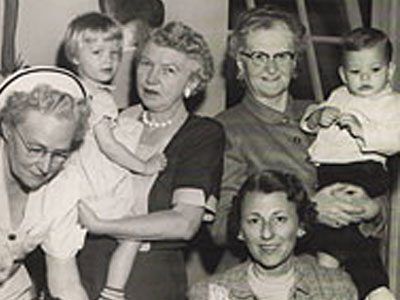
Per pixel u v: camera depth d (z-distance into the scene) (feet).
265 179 6.59
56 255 6.17
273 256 6.54
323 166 7.05
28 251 6.21
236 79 7.99
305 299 6.63
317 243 7.14
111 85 6.68
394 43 9.07
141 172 6.41
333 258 7.15
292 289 6.62
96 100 6.41
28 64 7.77
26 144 5.88
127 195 6.38
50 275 6.20
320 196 7.07
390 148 7.02
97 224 6.21
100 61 6.41
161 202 6.44
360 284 7.15
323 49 8.96
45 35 7.79
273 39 6.77
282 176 6.63
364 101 7.08
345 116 6.98
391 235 8.76
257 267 6.65
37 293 6.59
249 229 6.55
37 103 5.91
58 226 6.16
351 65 7.05
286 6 8.89
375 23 9.14
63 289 6.18
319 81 8.55
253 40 6.80
